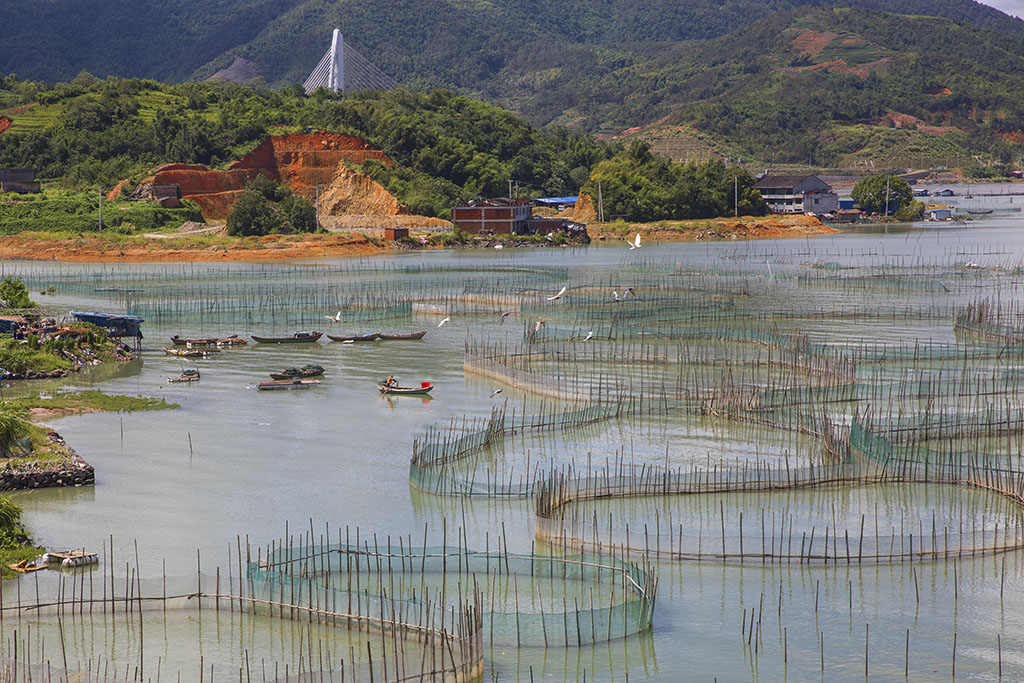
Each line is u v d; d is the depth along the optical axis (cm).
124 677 5209
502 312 16938
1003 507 7662
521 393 11306
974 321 14538
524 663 5478
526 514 7588
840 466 8069
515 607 5966
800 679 5347
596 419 9981
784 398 10325
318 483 8256
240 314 16412
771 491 7975
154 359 13425
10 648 5534
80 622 5862
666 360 12606
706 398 10400
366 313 16588
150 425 9919
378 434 9650
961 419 9306
